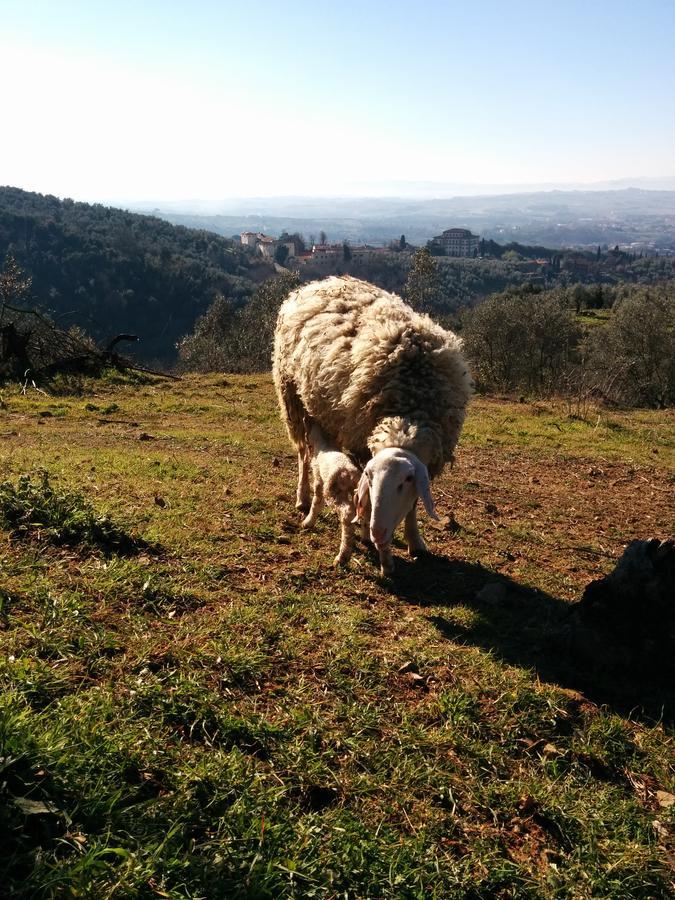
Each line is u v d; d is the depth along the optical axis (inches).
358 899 45.9
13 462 123.5
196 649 67.1
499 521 124.0
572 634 76.9
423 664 72.4
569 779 59.8
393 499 85.8
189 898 42.6
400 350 100.0
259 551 95.0
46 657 61.7
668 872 52.2
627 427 227.3
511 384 398.3
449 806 55.9
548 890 49.8
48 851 42.8
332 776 55.8
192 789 50.7
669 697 73.0
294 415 121.1
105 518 87.2
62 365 274.1
